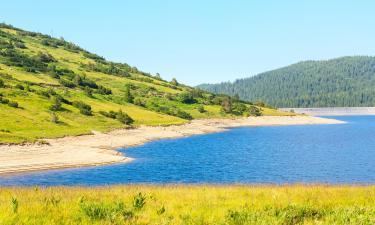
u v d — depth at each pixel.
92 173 58.56
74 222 10.84
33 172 57.81
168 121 152.88
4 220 10.28
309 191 20.05
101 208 11.84
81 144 92.44
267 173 62.44
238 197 17.62
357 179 56.44
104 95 179.38
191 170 64.88
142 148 98.06
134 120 139.00
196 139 127.19
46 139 88.44
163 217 12.36
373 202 16.61
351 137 139.50
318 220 12.27
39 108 115.56
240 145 109.75
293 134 152.62
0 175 54.78
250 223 11.41
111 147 95.81
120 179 54.06
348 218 12.27
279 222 11.63
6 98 115.44
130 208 13.20
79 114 123.19
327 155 87.88
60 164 63.88
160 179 55.16
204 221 11.84
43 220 10.77
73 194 18.67
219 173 62.19
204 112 198.62
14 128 91.88
